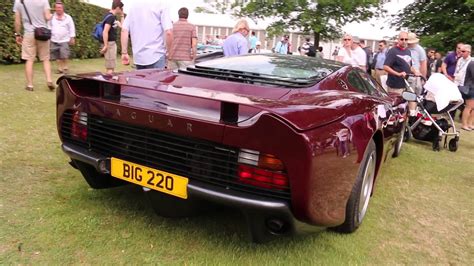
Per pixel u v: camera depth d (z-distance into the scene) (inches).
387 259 102.8
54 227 101.0
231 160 85.7
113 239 98.5
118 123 97.3
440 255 108.1
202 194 86.5
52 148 159.5
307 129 81.6
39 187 123.2
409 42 298.0
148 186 93.9
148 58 189.9
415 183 167.0
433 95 242.4
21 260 87.2
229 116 84.3
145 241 99.0
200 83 111.7
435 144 238.2
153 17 187.2
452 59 368.2
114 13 312.0
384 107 121.3
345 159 90.8
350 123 94.3
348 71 133.3
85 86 105.7
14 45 383.6
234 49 235.1
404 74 259.6
